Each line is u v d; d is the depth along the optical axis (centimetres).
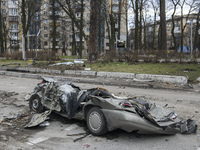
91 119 479
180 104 777
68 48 7331
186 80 1173
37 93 632
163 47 2178
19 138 455
